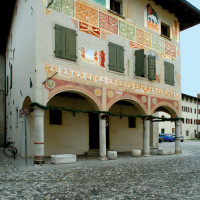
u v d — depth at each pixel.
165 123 50.19
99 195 6.74
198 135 57.75
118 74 15.18
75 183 8.06
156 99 17.56
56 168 10.73
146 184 8.06
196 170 10.97
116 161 13.47
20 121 14.80
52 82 12.02
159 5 18.83
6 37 22.80
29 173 9.53
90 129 17.73
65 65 12.62
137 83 16.30
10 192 6.91
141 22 17.16
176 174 9.91
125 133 20.39
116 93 14.94
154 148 22.78
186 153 18.97
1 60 23.67
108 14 15.02
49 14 12.31
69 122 16.44
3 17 19.75
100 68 14.23
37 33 11.80
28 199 6.31
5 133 22.69
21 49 14.47
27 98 13.10
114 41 15.18
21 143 14.45
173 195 6.83
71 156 12.44
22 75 13.95
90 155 16.55
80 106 17.09
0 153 16.33
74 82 12.91
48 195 6.68
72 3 13.30
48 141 15.29
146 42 17.33
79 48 13.34
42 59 11.82
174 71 19.64
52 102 15.67
